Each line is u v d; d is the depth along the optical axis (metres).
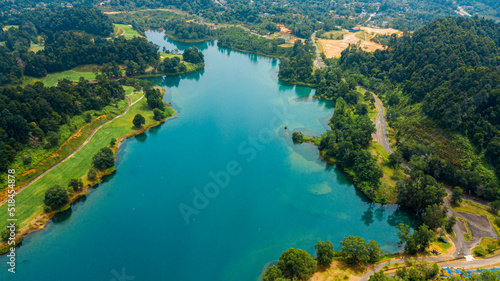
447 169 157.50
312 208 153.38
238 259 125.94
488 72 180.38
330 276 110.94
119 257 125.75
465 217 139.38
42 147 166.62
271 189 165.00
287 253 111.38
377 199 154.38
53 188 141.12
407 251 123.06
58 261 122.94
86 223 140.50
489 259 117.31
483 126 161.50
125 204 151.88
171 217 145.62
